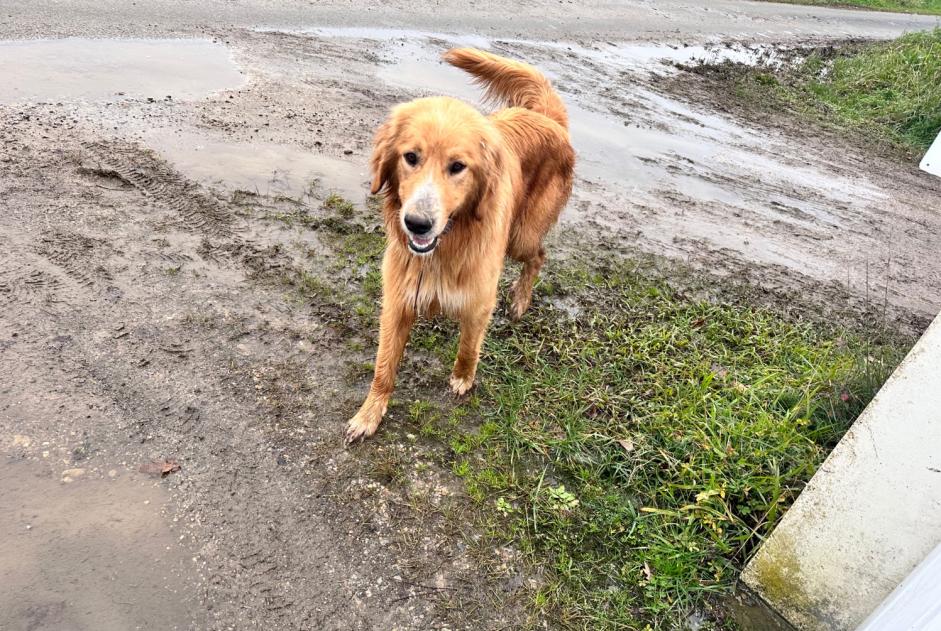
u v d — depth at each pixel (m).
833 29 6.10
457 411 1.22
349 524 1.02
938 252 2.21
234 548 0.97
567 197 1.49
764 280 1.80
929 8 8.53
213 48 2.50
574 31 4.00
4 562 0.90
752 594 1.02
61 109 1.81
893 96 3.79
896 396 0.85
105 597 0.89
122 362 1.17
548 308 1.52
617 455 1.19
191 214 1.53
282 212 1.61
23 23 2.31
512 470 1.14
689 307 1.59
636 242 1.85
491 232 1.12
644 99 3.10
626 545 1.06
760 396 1.31
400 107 1.08
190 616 0.89
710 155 2.64
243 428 1.11
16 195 1.46
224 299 1.33
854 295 1.81
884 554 0.90
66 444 1.04
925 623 0.77
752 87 3.72
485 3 4.10
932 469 0.84
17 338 1.16
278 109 2.13
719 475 1.13
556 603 0.98
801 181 2.60
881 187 2.73
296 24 2.98
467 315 1.17
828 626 0.97
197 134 1.85
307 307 1.36
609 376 1.36
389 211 1.11
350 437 1.12
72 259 1.33
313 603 0.93
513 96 1.48
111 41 2.35
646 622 0.98
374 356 1.29
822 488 0.93
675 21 4.93
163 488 1.01
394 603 0.95
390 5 3.58
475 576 0.99
